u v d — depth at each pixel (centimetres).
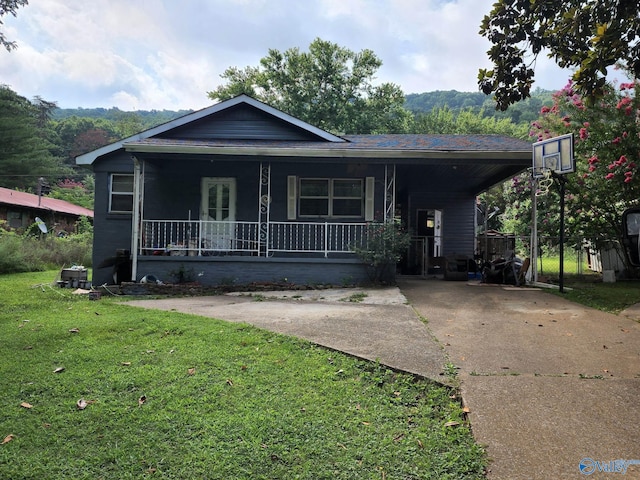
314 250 1013
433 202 1384
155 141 1023
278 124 1130
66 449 271
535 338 490
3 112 3791
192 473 245
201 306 714
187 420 303
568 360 411
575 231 1105
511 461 249
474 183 1325
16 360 427
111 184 1153
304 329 529
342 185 1127
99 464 256
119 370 397
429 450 263
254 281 969
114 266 1046
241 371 390
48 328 545
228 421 300
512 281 985
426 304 709
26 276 1267
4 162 3666
